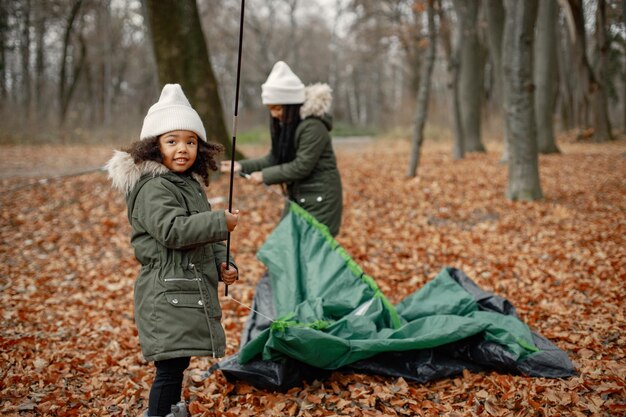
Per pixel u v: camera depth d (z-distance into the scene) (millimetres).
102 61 35062
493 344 3309
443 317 3453
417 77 29484
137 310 2570
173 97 2680
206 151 2771
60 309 4926
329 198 4258
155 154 2598
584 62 17625
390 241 6941
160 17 9508
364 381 3271
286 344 3074
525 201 8859
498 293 4957
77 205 9055
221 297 5109
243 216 8062
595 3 21328
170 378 2580
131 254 6719
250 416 2953
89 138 23594
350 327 3367
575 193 9438
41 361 3668
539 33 16516
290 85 4086
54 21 29578
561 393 2941
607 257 5699
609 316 4125
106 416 2996
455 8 15023
